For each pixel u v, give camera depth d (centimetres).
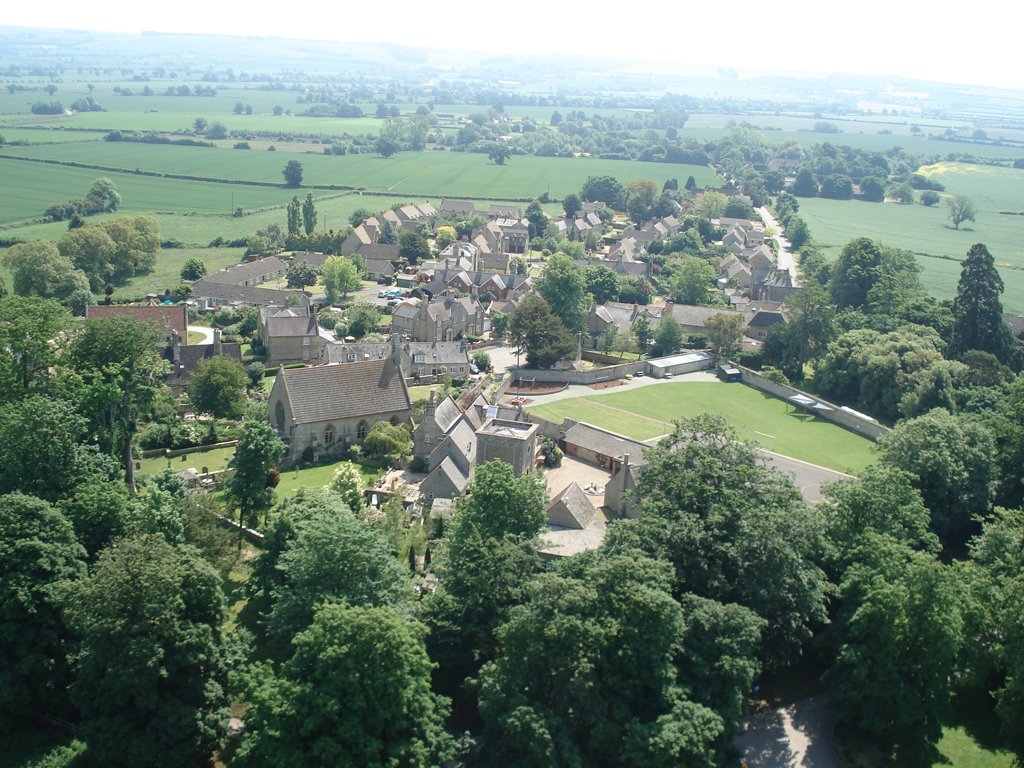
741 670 7944
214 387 16350
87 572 8981
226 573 10644
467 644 8844
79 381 12350
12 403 11894
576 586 7912
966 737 8925
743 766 8225
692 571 9000
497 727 7706
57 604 8381
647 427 17412
